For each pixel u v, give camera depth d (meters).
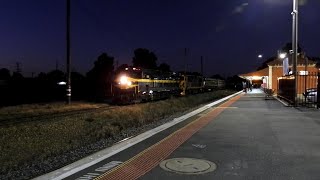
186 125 17.72
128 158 10.35
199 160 10.05
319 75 26.53
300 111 24.39
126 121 22.00
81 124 19.08
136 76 39.50
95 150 12.57
